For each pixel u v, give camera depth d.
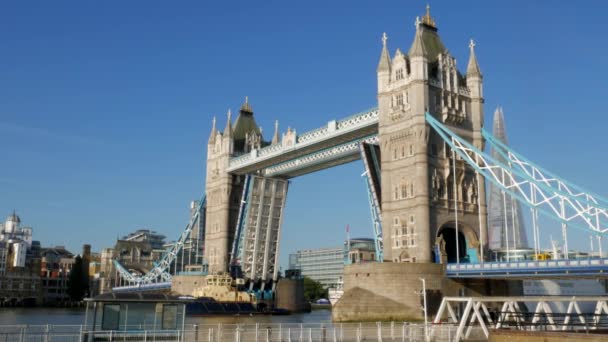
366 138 104.62
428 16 101.25
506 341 41.16
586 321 43.75
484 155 87.81
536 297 44.72
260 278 134.75
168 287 152.62
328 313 143.88
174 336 42.94
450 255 97.12
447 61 96.69
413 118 90.88
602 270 70.00
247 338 46.78
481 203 95.44
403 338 47.62
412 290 82.75
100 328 42.00
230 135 139.75
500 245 166.12
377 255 96.12
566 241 78.25
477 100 98.06
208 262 140.38
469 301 45.75
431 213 89.25
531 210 82.56
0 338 39.56
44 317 123.88
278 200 137.25
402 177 92.12
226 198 137.88
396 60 96.12
